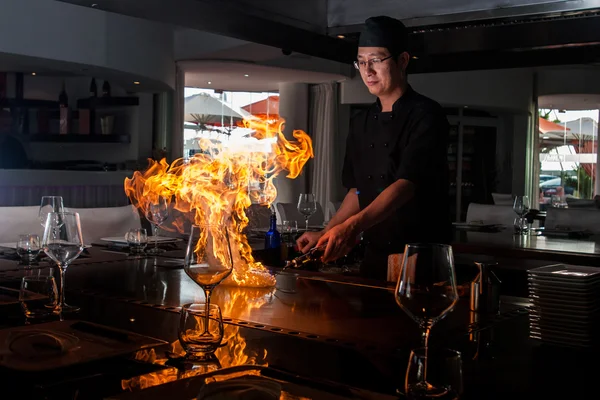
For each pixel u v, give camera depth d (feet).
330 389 2.91
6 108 29.50
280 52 26.86
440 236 7.86
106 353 3.26
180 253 8.24
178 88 30.07
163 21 8.50
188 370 3.29
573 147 42.91
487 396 2.96
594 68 34.50
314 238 6.51
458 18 8.54
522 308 5.15
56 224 4.91
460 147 34.81
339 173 34.58
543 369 3.43
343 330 4.20
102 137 29.96
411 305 3.22
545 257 9.84
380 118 8.01
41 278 4.63
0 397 2.85
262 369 3.19
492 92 33.22
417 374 2.83
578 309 3.90
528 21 8.54
